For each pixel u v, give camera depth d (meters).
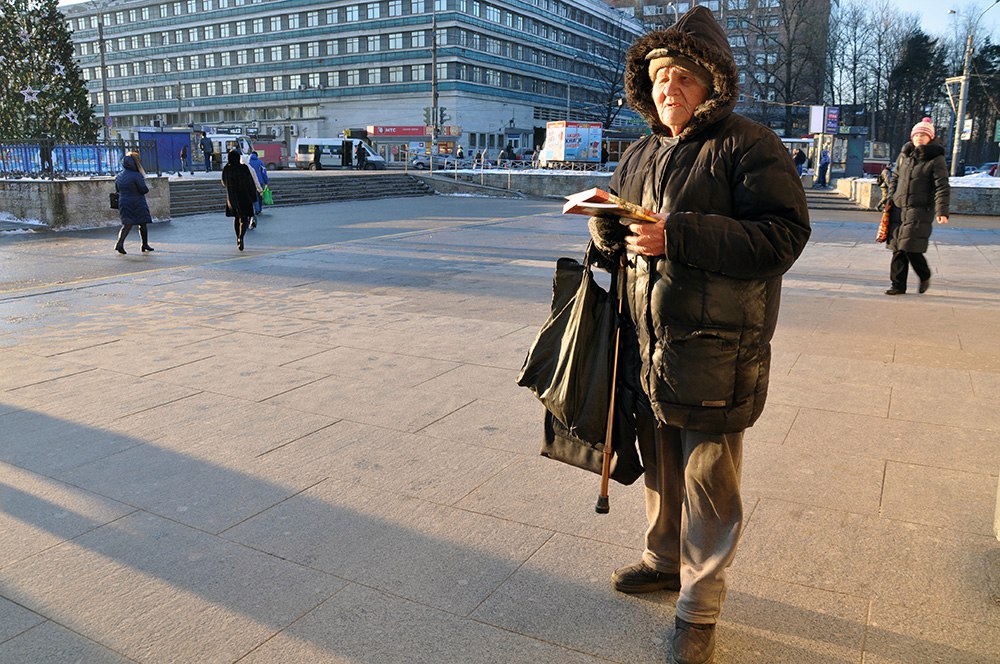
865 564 2.88
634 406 2.52
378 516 3.29
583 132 36.12
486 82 80.12
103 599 2.69
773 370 5.39
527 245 13.23
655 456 2.59
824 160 33.44
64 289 8.90
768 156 2.14
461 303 8.00
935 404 4.67
